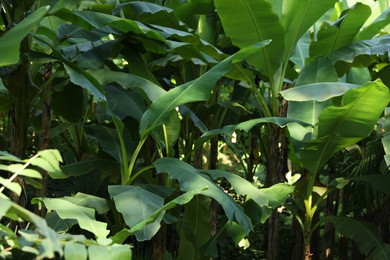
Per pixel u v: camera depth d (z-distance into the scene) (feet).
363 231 17.24
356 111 15.01
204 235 17.21
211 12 20.43
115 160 17.95
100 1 16.96
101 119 17.75
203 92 14.82
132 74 15.80
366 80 21.07
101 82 15.31
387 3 22.25
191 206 17.12
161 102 14.99
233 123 22.84
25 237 7.04
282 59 18.13
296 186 17.95
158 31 16.93
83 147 20.04
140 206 13.26
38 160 8.23
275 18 16.72
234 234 17.12
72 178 20.61
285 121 15.61
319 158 16.66
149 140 18.12
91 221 11.82
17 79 13.96
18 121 14.33
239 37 17.43
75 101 17.90
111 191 13.56
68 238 7.94
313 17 17.75
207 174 15.31
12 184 7.67
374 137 18.67
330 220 17.94
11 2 14.48
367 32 20.21
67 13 14.90
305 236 18.40
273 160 18.39
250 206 16.51
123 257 7.66
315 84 16.52
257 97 19.08
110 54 16.87
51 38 16.71
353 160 21.07
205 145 27.22
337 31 18.54
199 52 17.46
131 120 17.83
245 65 20.04
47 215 14.52
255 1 16.25
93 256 7.32
